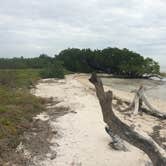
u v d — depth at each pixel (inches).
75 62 3095.5
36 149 429.1
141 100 817.5
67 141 470.3
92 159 404.8
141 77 2869.1
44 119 610.2
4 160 382.3
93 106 783.7
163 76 2883.9
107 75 2989.7
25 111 633.0
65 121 593.6
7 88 1069.8
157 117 776.9
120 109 824.9
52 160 395.9
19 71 2033.7
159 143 496.4
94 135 502.6
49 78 1945.1
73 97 950.4
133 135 295.0
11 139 446.0
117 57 2977.4
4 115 548.4
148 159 405.1
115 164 393.1
